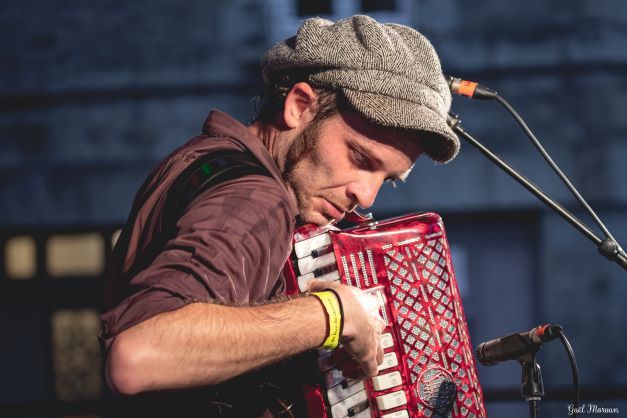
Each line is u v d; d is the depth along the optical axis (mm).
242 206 2416
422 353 2988
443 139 2754
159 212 2566
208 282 2295
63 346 12227
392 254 3008
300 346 2447
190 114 11828
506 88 11422
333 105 2727
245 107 11758
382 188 11344
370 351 2646
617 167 11312
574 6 11359
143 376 2209
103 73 11883
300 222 2877
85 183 11930
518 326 11570
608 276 11242
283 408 2723
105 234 12133
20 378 12266
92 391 12219
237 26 11766
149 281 2291
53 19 11922
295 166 2779
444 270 3061
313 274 2898
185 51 11820
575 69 11367
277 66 2826
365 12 11727
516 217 11555
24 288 12219
